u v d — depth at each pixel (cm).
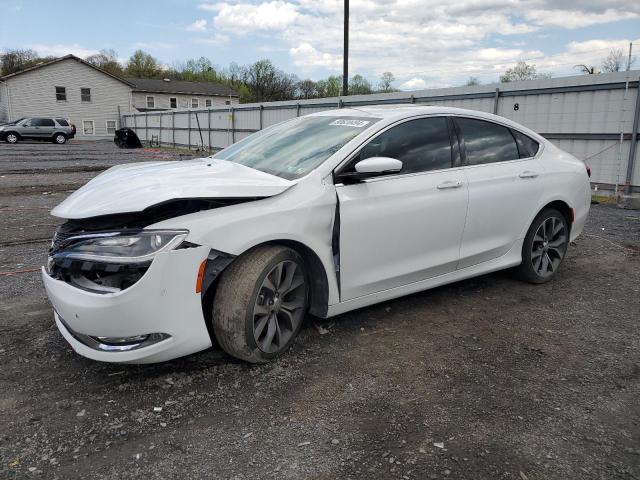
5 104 4494
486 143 461
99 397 297
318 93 7844
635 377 329
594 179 1170
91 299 280
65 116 4700
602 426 276
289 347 351
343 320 412
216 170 368
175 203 303
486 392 308
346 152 367
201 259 295
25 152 2609
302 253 352
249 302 314
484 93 1362
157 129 3997
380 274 383
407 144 403
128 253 281
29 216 845
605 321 420
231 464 243
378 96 1723
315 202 341
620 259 611
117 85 4869
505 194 456
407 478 234
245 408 288
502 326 407
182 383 312
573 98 1181
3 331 382
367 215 366
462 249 435
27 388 305
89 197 315
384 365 339
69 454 248
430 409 289
